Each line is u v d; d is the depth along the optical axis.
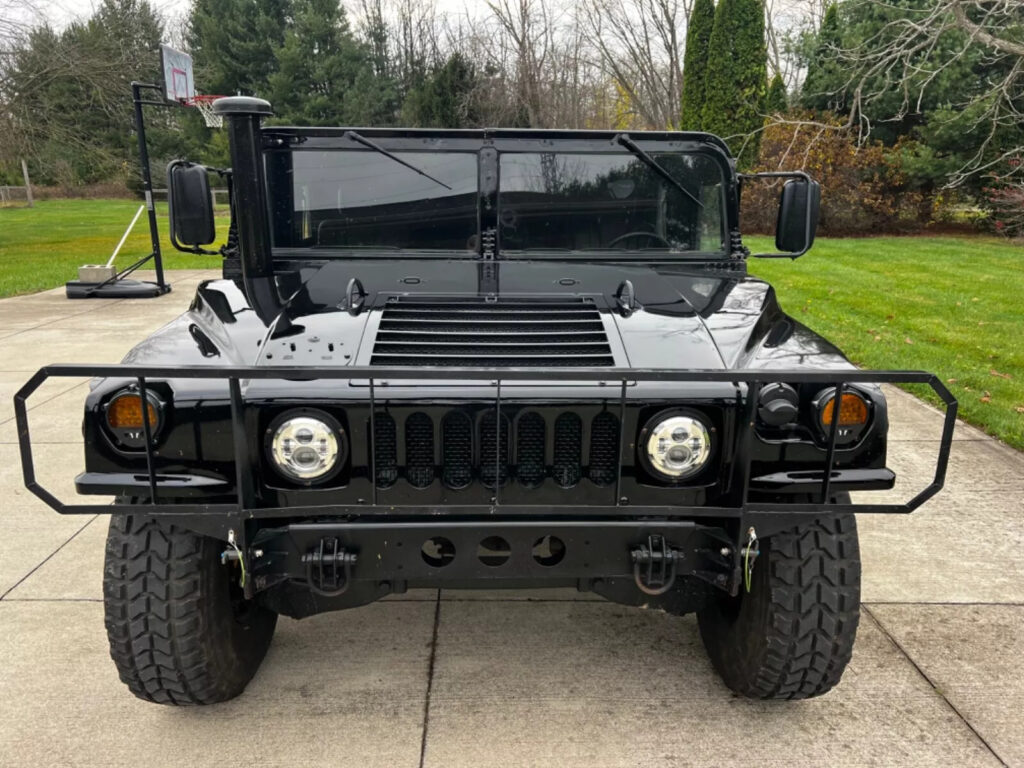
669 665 3.02
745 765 2.52
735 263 3.34
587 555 2.25
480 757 2.53
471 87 27.52
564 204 3.26
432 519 2.25
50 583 3.61
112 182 45.16
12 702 2.78
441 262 3.22
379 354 2.31
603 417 2.21
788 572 2.43
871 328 9.32
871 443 2.26
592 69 28.64
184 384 2.17
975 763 2.54
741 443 2.16
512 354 2.33
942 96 18.92
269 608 2.61
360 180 3.20
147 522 2.38
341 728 2.66
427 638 3.19
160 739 2.60
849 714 2.76
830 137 19.11
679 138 3.25
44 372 1.96
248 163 2.83
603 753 2.55
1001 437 5.68
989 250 17.17
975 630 3.30
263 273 2.95
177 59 11.98
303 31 39.19
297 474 2.17
